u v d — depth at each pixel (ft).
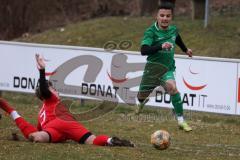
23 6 296.71
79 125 87.40
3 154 78.59
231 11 253.65
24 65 145.59
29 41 233.14
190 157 82.02
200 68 127.95
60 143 86.69
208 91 127.65
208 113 131.54
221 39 196.03
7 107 89.51
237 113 126.00
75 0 318.45
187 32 204.54
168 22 101.09
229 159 82.38
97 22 234.79
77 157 77.56
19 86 146.61
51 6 306.14
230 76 126.00
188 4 293.64
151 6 265.34
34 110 133.90
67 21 302.04
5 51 147.23
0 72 147.95
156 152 83.87
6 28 295.48
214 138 103.40
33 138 85.76
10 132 98.68
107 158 77.56
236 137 106.11
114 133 105.09
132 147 86.43
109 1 307.17
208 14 214.90
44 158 76.54
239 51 186.70
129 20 233.35
